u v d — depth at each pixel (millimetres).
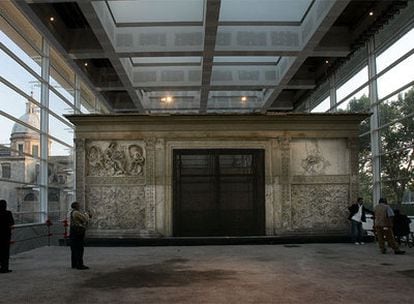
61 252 19859
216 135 23016
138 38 25859
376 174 26750
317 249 19469
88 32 26578
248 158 23203
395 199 24500
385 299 9867
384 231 18031
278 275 12984
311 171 23359
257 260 16188
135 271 13992
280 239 22047
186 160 23078
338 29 26703
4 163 20578
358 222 21859
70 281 12367
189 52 25891
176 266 14938
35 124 25156
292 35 25938
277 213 22891
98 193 22984
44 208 25875
